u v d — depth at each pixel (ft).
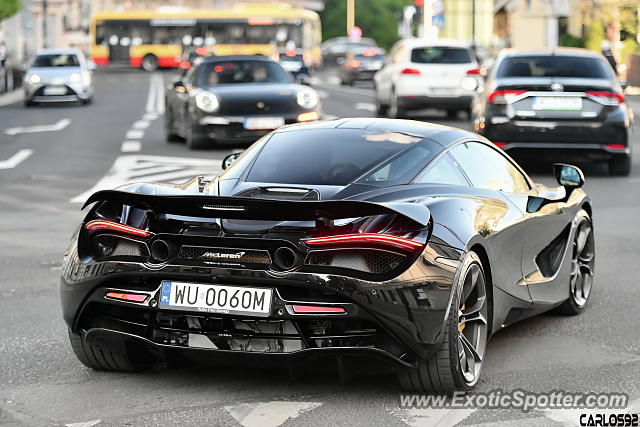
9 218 52.03
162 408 22.44
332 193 23.08
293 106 81.00
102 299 23.36
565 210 30.12
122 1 407.44
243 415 21.88
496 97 65.98
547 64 67.56
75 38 344.69
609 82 66.39
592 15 170.60
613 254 41.81
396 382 24.07
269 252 21.99
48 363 26.30
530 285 27.45
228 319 22.47
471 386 23.41
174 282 22.67
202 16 267.18
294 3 462.60
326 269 21.65
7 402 23.04
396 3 513.45
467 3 364.17
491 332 25.34
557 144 65.51
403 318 21.70
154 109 136.67
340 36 506.07
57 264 40.45
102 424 21.44
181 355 23.40
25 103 144.97
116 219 23.63
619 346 27.81
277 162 24.71
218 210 22.39
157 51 269.03
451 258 22.39
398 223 21.95
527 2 231.09
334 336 22.06
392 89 112.37
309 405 22.49
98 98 162.50
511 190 27.94
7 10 199.21
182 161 76.84
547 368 25.62
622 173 67.41
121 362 25.03
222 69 85.46
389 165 24.21
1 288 35.99
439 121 112.68
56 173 70.59
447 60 109.70
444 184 24.66
